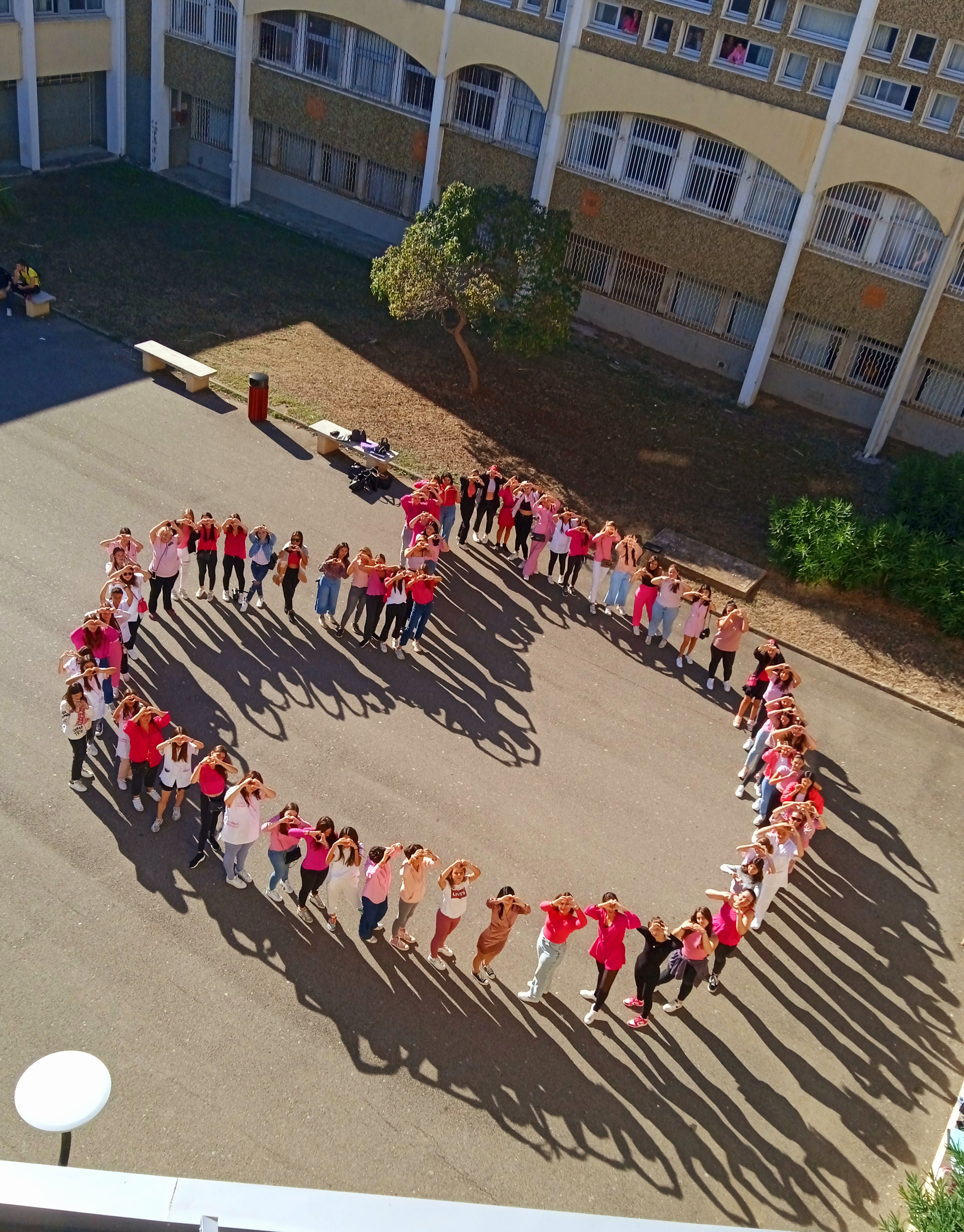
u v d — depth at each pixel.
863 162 23.17
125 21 32.31
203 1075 10.90
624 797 15.14
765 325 25.47
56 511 18.55
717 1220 10.45
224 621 17.00
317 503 20.17
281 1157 10.33
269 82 31.14
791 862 13.69
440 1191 10.30
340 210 32.22
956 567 20.03
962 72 21.73
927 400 25.20
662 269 27.39
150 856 13.03
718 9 23.69
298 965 12.12
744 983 12.95
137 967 11.78
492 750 15.52
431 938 12.72
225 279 28.17
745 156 24.97
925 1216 9.24
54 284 26.22
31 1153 10.09
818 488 23.48
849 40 22.59
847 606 20.17
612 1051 11.85
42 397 21.80
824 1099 11.74
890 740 17.33
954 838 15.59
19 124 31.89
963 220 22.58
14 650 15.55
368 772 14.72
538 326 23.02
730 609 17.00
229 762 12.85
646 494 22.42
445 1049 11.55
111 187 32.22
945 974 13.47
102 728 14.57
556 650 17.83
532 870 13.73
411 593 16.44
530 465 22.77
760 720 16.53
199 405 22.55
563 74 25.95
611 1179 10.65
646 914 13.42
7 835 12.93
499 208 23.00
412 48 28.02
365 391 24.30
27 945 11.77
